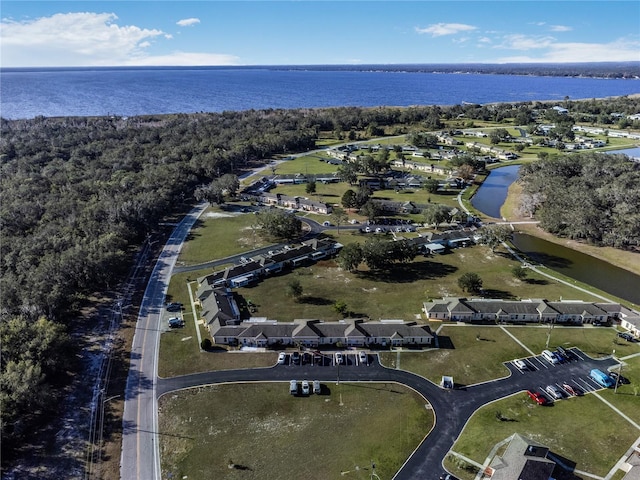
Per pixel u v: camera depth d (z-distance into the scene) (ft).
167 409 316.40
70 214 603.67
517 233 634.84
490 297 457.68
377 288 479.41
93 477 265.54
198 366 359.46
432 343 384.47
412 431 294.25
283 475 263.70
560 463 267.18
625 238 557.33
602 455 273.13
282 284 488.85
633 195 571.28
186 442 288.92
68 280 447.83
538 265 535.19
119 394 330.95
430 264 535.60
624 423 297.94
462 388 332.60
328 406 316.81
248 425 301.22
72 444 288.10
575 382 337.11
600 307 417.28
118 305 449.06
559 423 298.35
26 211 606.55
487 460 270.46
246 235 629.51
